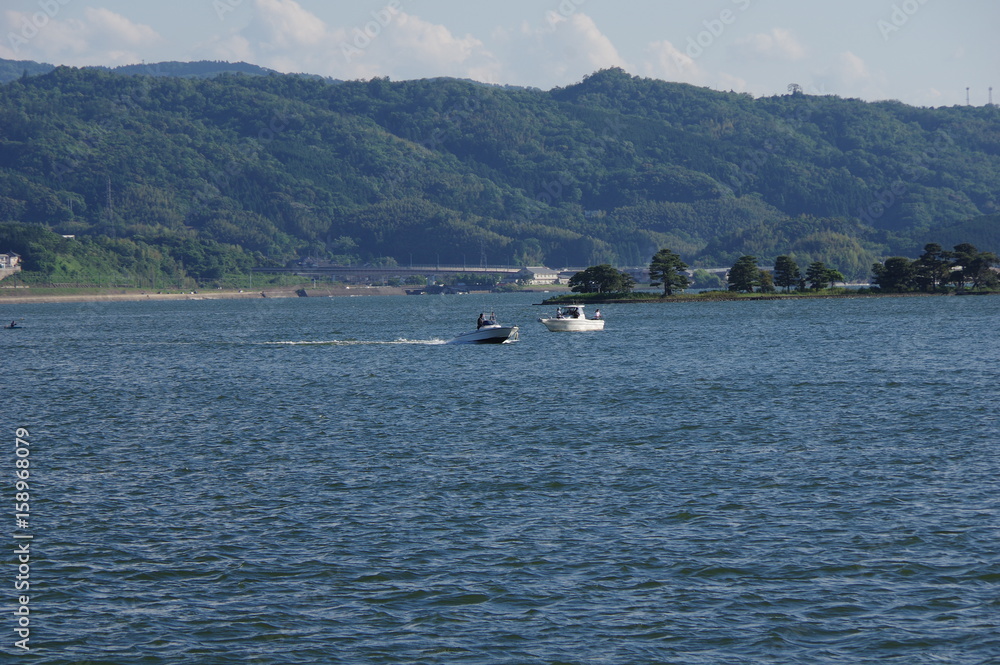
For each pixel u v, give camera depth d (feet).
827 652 294.46
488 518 423.23
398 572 358.43
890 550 371.97
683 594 335.06
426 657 294.25
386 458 556.51
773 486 471.21
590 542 387.96
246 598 337.72
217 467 540.52
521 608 326.24
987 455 533.55
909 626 308.81
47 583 352.49
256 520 426.51
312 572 359.87
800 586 340.18
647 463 530.27
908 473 492.95
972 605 322.14
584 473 506.89
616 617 318.86
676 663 289.12
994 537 383.24
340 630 312.29
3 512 444.14
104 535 407.23
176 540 399.03
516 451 572.92
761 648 296.71
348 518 426.92
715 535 394.52
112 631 313.73
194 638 308.40
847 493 455.22
